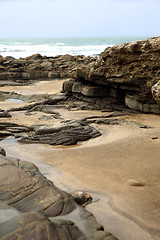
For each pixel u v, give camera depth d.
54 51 62.72
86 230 3.45
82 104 15.12
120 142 8.65
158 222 4.11
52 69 30.53
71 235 3.15
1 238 2.65
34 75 28.75
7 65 31.20
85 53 57.12
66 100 16.58
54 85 24.05
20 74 28.94
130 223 4.07
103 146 8.31
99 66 14.36
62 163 6.84
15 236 2.70
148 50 11.66
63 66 31.22
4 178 4.51
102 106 14.41
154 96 6.36
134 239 3.69
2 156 5.78
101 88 15.18
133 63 12.59
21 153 7.80
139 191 5.18
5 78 28.08
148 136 9.25
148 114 12.75
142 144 8.38
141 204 4.66
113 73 13.65
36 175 5.01
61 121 11.08
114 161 6.92
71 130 9.66
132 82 12.73
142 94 12.75
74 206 4.03
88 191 5.20
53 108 14.54
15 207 3.70
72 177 5.90
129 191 5.18
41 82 26.27
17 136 9.54
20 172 4.83
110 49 13.53
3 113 12.56
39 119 12.06
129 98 13.70
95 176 5.94
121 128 10.50
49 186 4.42
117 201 4.78
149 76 11.94
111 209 4.49
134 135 9.41
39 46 84.69
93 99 15.23
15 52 59.25
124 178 5.81
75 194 4.75
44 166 6.65
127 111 13.34
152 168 6.39
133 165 6.61
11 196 3.96
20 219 2.96
